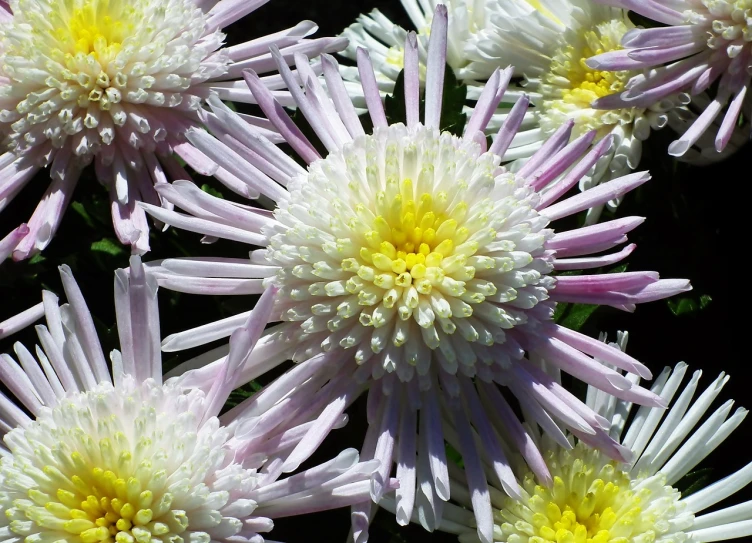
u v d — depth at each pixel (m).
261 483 0.42
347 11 0.57
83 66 0.45
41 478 0.42
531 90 0.51
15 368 0.43
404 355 0.43
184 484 0.42
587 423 0.43
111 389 0.43
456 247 0.43
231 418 0.43
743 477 0.44
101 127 0.46
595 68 0.46
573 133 0.49
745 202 0.50
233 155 0.44
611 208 0.48
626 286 0.44
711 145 0.48
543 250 0.43
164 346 0.43
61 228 0.50
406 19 0.57
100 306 0.49
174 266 0.43
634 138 0.48
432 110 0.45
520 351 0.43
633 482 0.45
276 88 0.47
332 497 0.43
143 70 0.46
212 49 0.47
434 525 0.43
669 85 0.46
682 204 0.50
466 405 0.44
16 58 0.45
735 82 0.46
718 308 0.50
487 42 0.50
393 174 0.43
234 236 0.44
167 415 0.42
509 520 0.44
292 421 0.43
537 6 0.51
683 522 0.44
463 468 0.45
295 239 0.43
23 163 0.46
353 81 0.52
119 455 0.42
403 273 0.43
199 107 0.46
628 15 0.50
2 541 0.42
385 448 0.43
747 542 0.47
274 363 0.44
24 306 0.49
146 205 0.44
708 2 0.46
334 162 0.44
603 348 0.43
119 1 0.46
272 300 0.42
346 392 0.43
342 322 0.43
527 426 0.45
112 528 0.42
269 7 0.56
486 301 0.43
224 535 0.42
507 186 0.44
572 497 0.44
